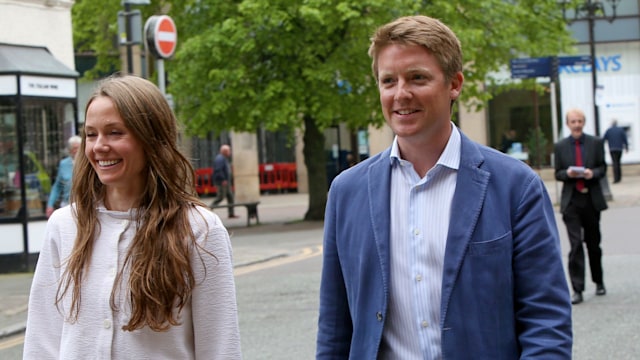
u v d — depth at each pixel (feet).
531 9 78.38
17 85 48.80
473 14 72.08
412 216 10.39
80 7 85.35
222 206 73.05
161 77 42.80
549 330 9.84
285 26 67.72
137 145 10.15
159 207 10.14
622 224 56.59
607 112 112.16
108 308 9.91
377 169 10.71
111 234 10.18
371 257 10.44
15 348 28.58
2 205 49.26
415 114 10.27
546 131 112.88
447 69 10.31
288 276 41.19
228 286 10.21
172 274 9.81
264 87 69.82
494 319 9.93
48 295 10.41
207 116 70.85
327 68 68.18
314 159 76.84
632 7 112.37
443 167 10.37
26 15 52.03
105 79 10.47
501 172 10.30
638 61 112.57
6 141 49.29
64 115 51.08
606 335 26.04
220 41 67.87
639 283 34.91
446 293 9.96
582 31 112.68
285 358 24.59
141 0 44.19
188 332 10.14
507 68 80.02
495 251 9.99
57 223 10.50
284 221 78.74
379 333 10.29
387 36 10.31
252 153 111.34
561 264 10.15
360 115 70.54
